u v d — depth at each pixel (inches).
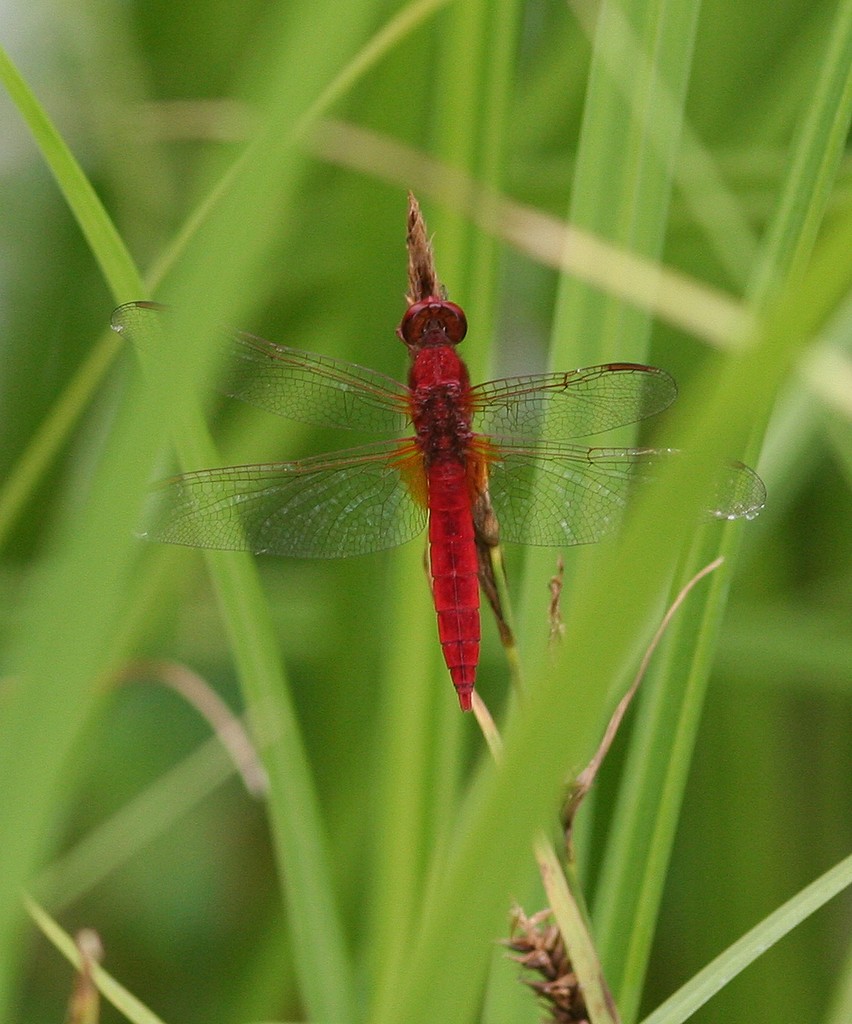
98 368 48.8
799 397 49.4
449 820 48.5
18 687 47.0
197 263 47.0
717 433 30.2
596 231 48.4
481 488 47.5
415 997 41.2
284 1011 50.7
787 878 50.9
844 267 28.5
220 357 49.1
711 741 51.1
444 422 48.8
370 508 48.9
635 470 48.7
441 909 40.4
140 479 47.0
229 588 48.4
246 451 50.6
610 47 48.4
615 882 48.1
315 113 48.2
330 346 50.7
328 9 47.1
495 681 51.2
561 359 48.7
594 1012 47.3
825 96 48.0
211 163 50.2
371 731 50.3
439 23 49.5
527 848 38.1
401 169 49.8
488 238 48.8
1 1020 47.1
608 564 32.6
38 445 48.8
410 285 48.1
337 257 51.0
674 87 48.4
